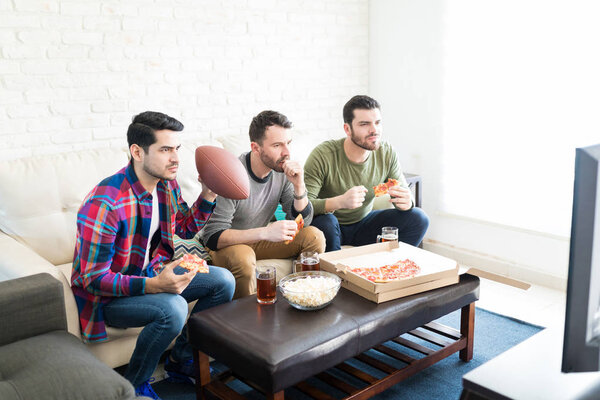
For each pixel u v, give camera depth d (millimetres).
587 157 1056
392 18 3672
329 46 3686
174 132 1948
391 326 1835
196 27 3139
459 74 3318
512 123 3102
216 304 2158
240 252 2305
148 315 1918
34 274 1860
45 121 2771
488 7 3117
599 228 1083
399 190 2680
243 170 2137
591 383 1258
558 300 2896
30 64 2693
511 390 1232
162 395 2121
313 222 2648
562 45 2830
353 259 2152
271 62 3451
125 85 2965
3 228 2430
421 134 3619
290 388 2127
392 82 3758
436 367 2270
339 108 3820
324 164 2775
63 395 1429
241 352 1643
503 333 2535
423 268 2057
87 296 1966
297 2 3492
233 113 3357
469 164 3354
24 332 1731
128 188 1949
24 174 2428
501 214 3232
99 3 2830
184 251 2469
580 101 2799
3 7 2596
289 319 1765
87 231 1880
